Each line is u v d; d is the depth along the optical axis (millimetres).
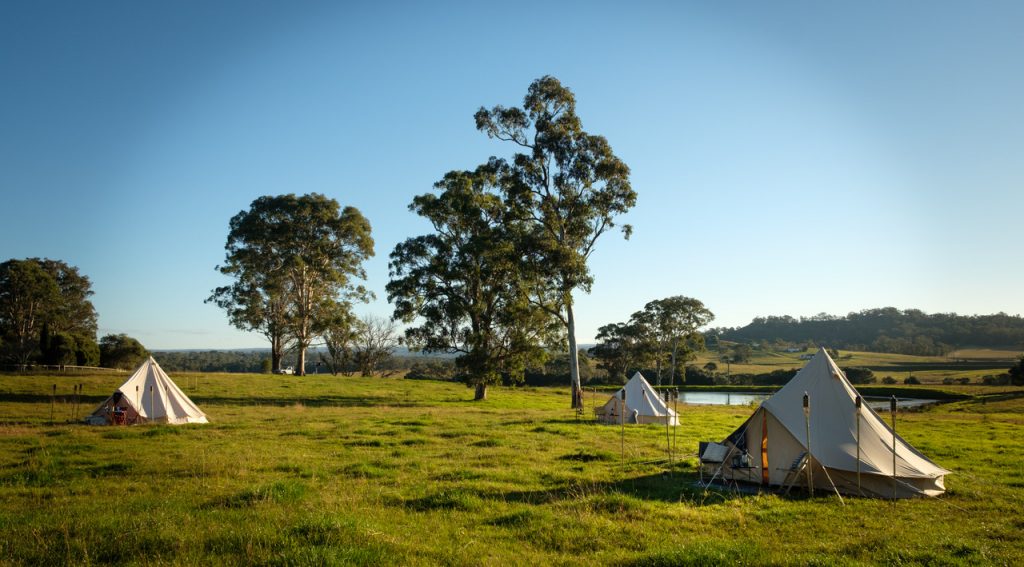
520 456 17172
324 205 62469
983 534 9750
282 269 59156
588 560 7797
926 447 20688
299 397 42281
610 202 42500
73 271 83625
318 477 13312
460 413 33500
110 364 70062
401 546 8047
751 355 146375
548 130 42719
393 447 18812
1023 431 27312
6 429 22422
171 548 7758
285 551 7398
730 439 14875
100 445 17859
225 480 12727
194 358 143750
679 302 88188
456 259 44281
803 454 13250
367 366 78625
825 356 14758
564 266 39406
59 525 8672
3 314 73750
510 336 44000
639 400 29703
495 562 7613
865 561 8062
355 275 64812
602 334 93812
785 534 9633
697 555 7633
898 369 109875
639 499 11406
